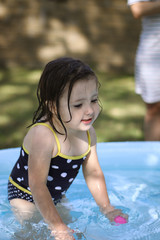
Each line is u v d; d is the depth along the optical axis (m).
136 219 2.17
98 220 2.15
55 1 6.83
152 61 3.51
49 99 1.97
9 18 6.89
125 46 6.88
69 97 1.91
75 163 2.17
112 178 2.73
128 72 6.93
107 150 2.97
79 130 2.10
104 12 6.80
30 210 2.18
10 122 4.72
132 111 5.16
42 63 7.03
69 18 6.87
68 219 2.16
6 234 2.01
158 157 2.94
